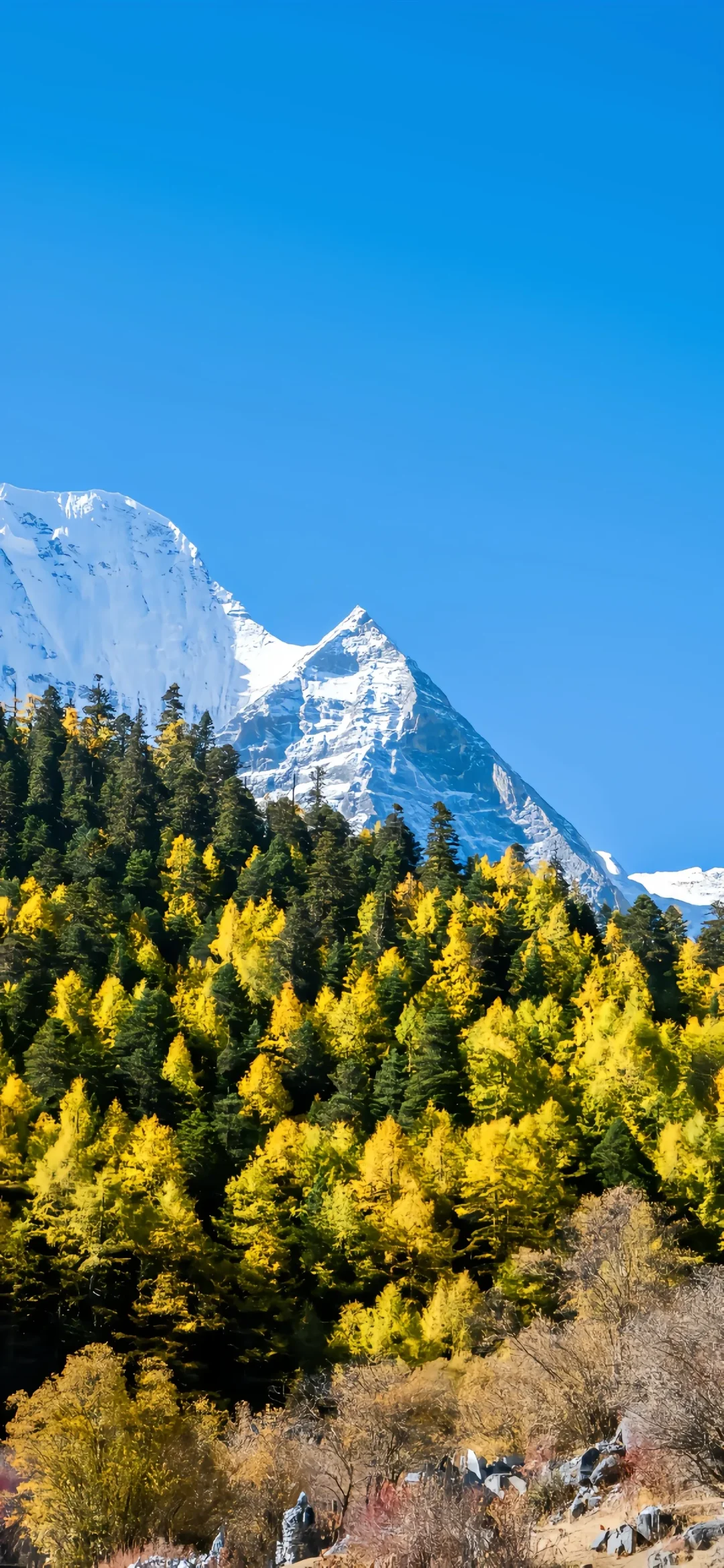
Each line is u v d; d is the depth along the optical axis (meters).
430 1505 35.62
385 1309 99.69
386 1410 54.75
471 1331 89.69
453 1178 119.69
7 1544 53.34
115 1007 162.38
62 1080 142.88
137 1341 103.94
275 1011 166.38
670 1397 35.56
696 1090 149.50
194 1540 50.91
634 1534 31.56
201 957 199.88
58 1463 51.81
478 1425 55.06
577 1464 38.97
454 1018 165.62
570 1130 133.62
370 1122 141.12
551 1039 163.62
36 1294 111.50
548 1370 52.62
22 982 170.12
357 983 178.25
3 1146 123.31
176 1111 140.62
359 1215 113.94
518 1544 32.91
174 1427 55.56
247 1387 106.00
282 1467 53.41
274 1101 142.50
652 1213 85.56
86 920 195.88
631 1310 59.59
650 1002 184.25
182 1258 108.88
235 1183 117.88
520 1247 109.50
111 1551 49.72
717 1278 57.06
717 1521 29.97
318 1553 42.47
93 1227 108.88
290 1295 113.56
